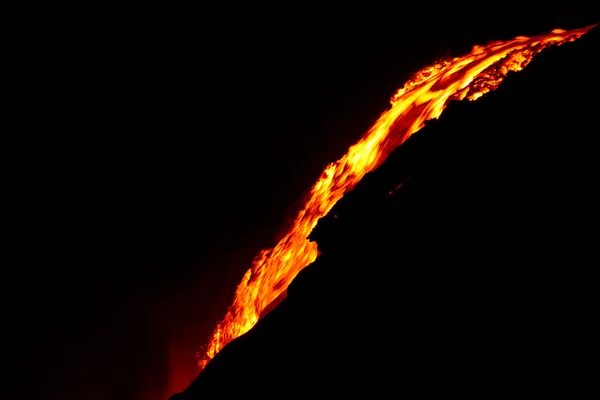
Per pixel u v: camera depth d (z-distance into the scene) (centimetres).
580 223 243
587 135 283
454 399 213
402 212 317
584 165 268
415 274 273
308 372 266
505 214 269
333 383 252
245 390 281
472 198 291
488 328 228
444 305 248
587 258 229
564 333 211
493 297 238
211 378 312
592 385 192
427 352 235
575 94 313
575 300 218
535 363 207
